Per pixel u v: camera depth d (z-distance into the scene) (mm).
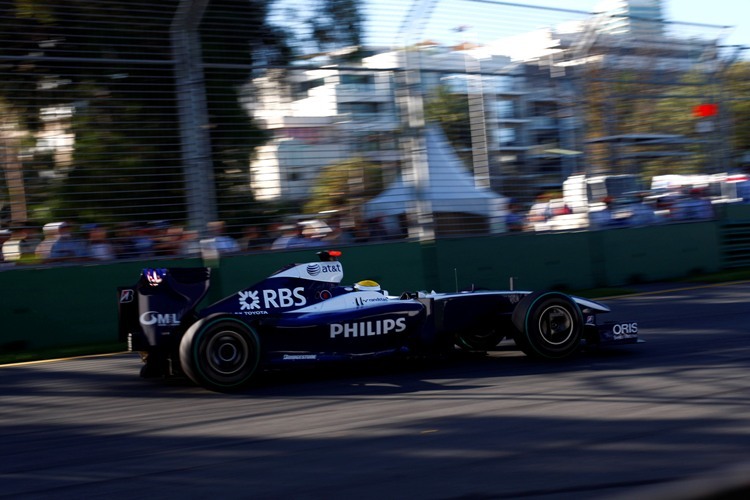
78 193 9555
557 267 13062
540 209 12938
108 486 3967
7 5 9367
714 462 3996
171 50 10148
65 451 4680
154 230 9961
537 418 4996
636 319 9578
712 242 15023
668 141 14336
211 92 10344
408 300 6879
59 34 9508
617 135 13703
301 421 5148
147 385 6680
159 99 9992
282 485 3873
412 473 3990
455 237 12094
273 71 10719
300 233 10883
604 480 3787
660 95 14141
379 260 11344
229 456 4406
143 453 4547
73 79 9547
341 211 11188
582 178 13367
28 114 9312
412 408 5395
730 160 15398
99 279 9578
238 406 5652
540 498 3580
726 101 15031
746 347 7316
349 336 6488
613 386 5844
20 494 3906
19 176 9258
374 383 6312
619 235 13789
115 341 9641
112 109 9742
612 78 13547
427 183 11805
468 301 6926
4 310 9070
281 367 6309
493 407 5332
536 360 7008
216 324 6043
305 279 6656
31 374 7594
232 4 10469
